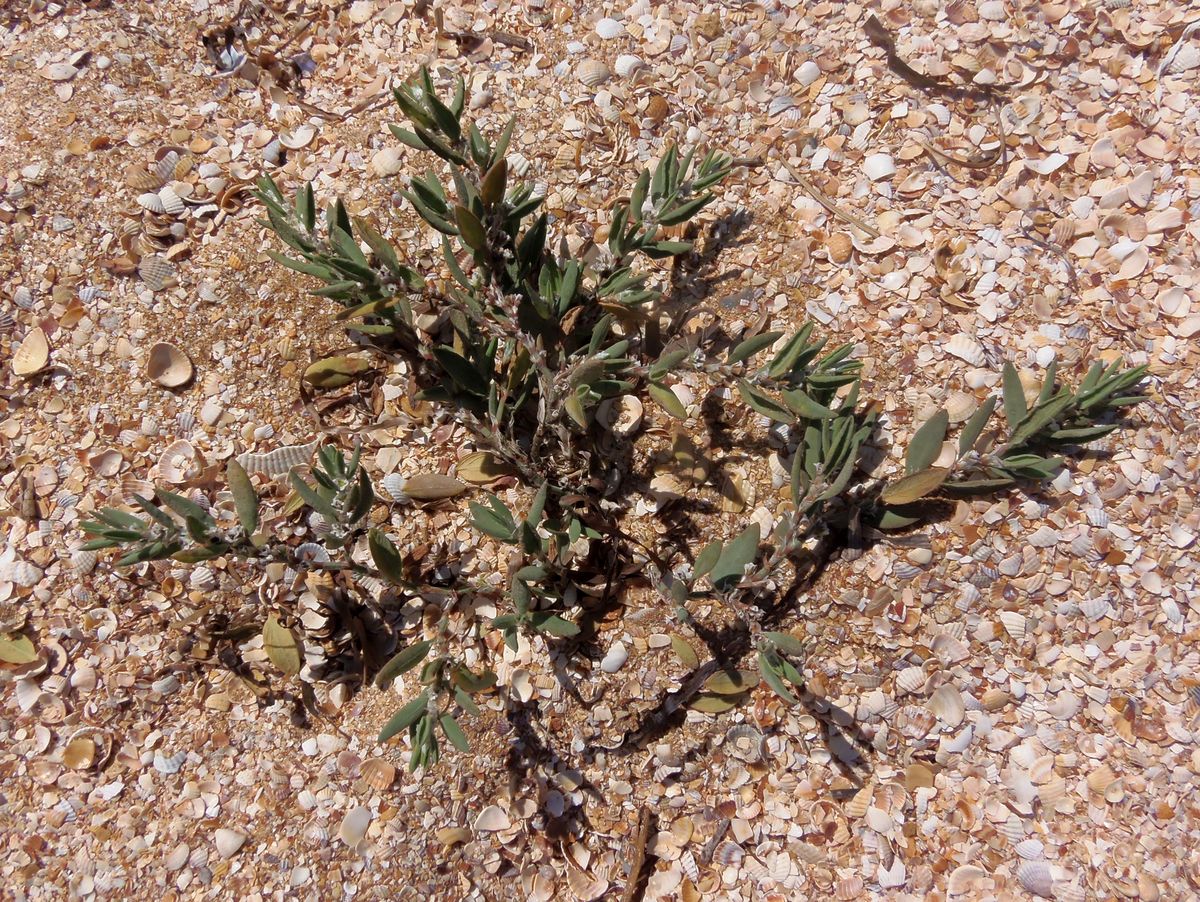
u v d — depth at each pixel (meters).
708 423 0.38
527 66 0.42
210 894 0.35
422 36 0.43
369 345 0.38
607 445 0.37
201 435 0.38
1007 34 0.41
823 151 0.40
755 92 0.41
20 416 0.38
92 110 0.41
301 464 0.38
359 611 0.37
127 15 0.43
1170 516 0.36
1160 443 0.37
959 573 0.36
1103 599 0.36
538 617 0.32
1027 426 0.34
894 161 0.40
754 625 0.32
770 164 0.40
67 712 0.36
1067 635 0.36
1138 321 0.38
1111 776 0.35
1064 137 0.40
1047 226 0.39
